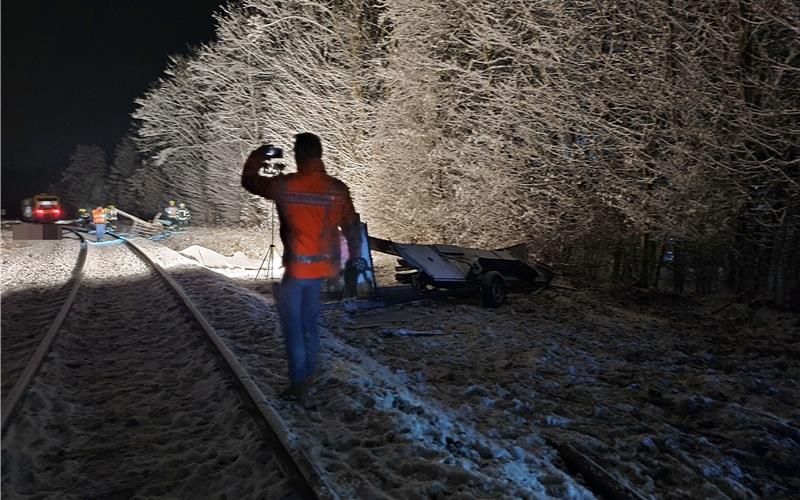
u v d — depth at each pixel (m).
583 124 13.64
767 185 11.06
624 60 12.54
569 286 14.68
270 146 5.53
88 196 90.44
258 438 4.75
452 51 18.00
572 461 4.97
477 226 16.33
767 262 12.27
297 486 3.90
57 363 7.21
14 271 17.64
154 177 57.69
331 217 5.45
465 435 5.08
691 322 11.21
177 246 30.88
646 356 8.63
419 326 10.12
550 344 9.00
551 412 6.26
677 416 6.37
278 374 6.58
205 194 46.69
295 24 23.67
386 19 20.88
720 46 11.11
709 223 11.47
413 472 4.26
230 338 8.30
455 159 16.48
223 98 29.78
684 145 11.45
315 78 23.53
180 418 5.51
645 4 11.62
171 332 8.90
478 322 10.38
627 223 13.64
